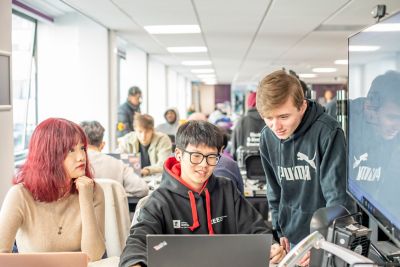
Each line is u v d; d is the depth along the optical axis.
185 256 1.06
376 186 1.34
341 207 1.19
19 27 4.65
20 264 1.16
